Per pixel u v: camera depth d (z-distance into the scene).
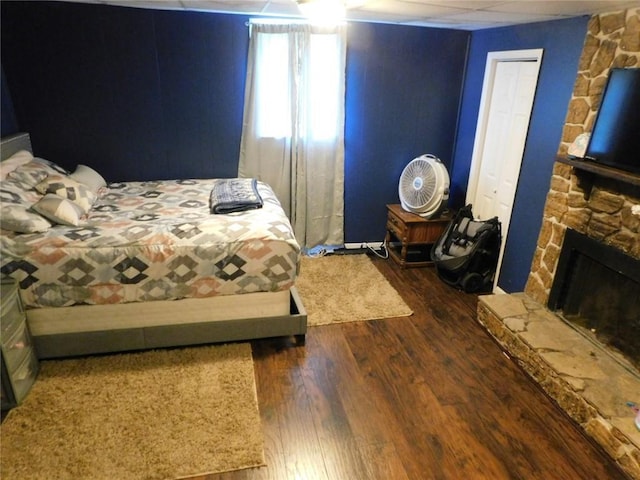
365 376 2.54
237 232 2.57
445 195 3.76
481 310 3.08
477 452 2.04
